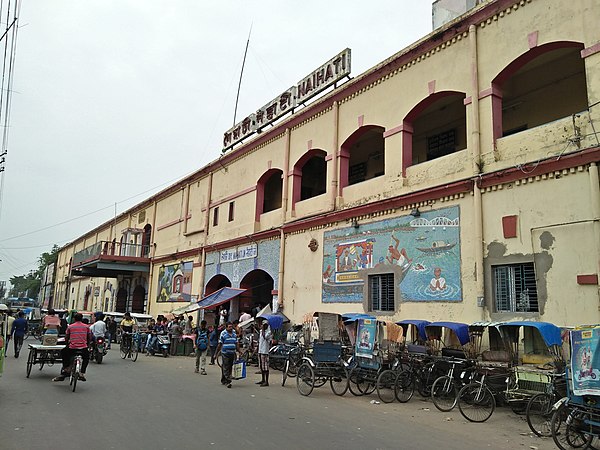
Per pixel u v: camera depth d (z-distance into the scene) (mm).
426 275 13742
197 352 15570
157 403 9742
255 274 23109
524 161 11758
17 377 13070
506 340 10578
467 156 13289
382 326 12016
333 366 11875
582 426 7250
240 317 21438
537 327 9469
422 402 11094
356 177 21922
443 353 11648
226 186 26266
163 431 7418
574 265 10422
